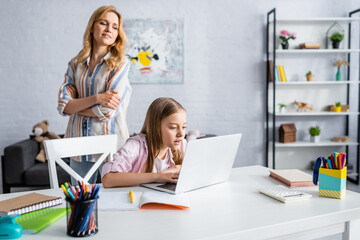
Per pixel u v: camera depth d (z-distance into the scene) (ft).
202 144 4.01
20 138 12.47
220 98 13.15
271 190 4.15
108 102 6.07
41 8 12.21
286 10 13.07
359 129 12.71
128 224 3.20
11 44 12.19
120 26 6.46
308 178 4.58
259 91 13.29
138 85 12.77
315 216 3.40
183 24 12.67
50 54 12.37
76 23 12.38
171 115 4.63
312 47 12.48
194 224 3.19
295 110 13.30
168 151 5.24
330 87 13.38
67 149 5.33
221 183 4.68
